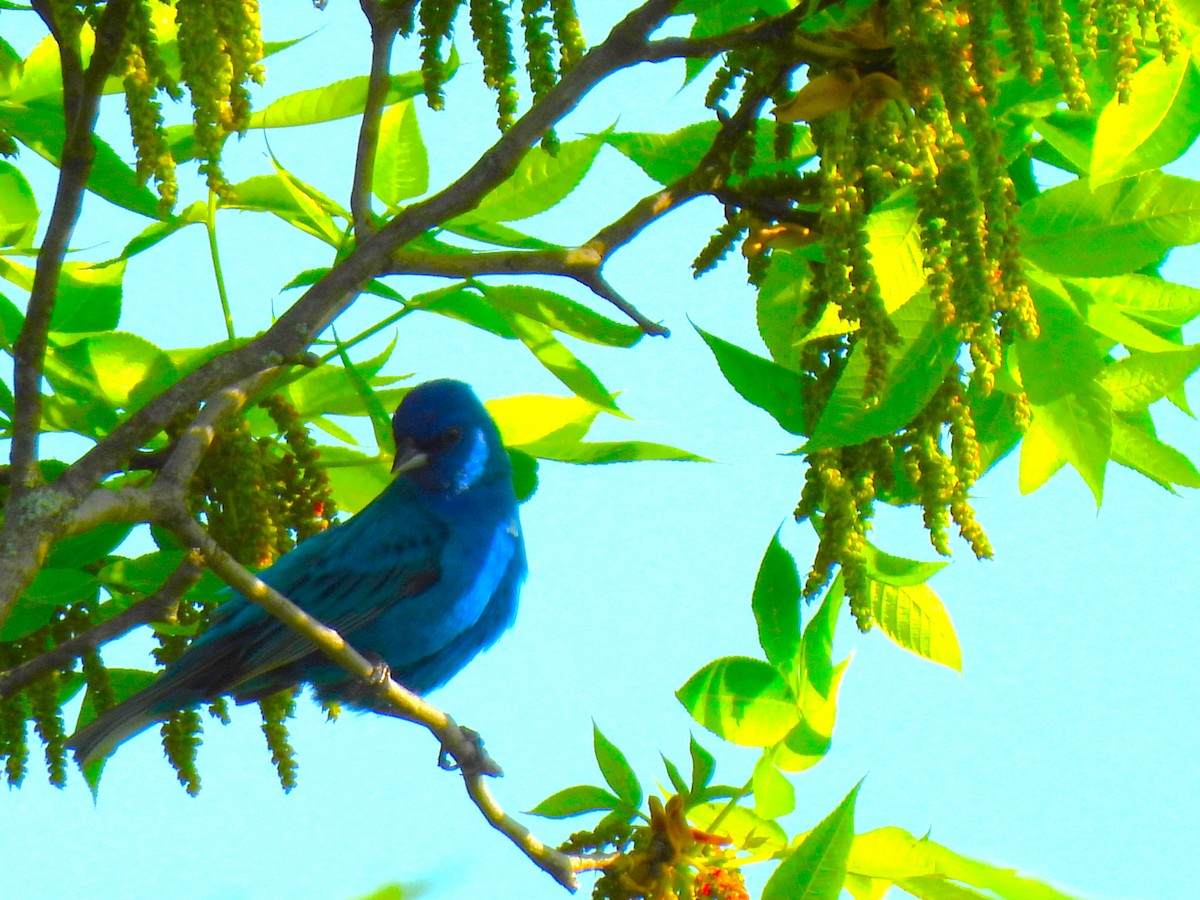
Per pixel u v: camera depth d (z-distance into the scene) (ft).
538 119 27.40
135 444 25.11
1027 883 28.02
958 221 22.81
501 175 27.48
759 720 29.66
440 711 30.35
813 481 28.35
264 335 26.94
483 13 27.07
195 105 21.94
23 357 24.29
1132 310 30.40
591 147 32.37
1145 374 30.99
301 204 33.32
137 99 22.57
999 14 27.94
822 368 29.99
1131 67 22.47
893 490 29.40
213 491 30.30
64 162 24.64
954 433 27.27
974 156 23.25
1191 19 23.43
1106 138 23.52
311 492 32.04
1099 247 26.94
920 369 25.55
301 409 35.19
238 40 22.79
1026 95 29.19
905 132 25.76
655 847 28.55
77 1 27.25
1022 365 27.61
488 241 33.32
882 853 28.07
